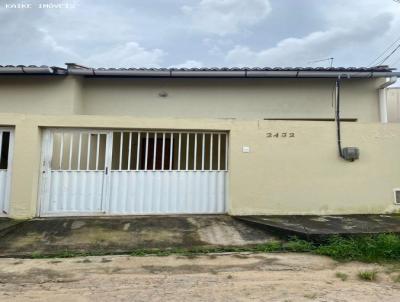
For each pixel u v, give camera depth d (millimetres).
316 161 7438
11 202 6773
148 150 7453
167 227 6465
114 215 7152
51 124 6980
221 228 6457
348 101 9578
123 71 8859
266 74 8953
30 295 3652
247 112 9539
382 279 4195
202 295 3660
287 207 7305
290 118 9523
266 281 4117
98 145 7227
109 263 4820
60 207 7062
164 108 9531
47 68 8461
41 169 7059
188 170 7430
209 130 7379
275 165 7367
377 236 5648
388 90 11562
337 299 3555
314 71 8922
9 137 7062
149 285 3973
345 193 7418
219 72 8906
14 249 5348
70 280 4137
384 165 7535
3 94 8984
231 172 7281
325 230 5855
